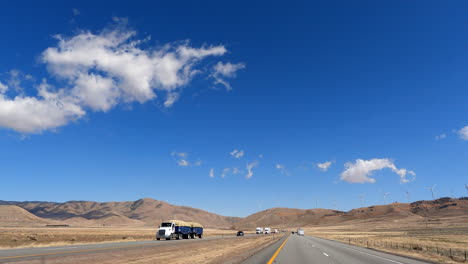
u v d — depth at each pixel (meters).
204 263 20.38
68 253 24.50
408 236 88.62
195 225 70.69
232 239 64.75
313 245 41.97
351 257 24.53
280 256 24.97
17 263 18.25
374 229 195.00
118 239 59.97
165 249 32.41
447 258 25.25
